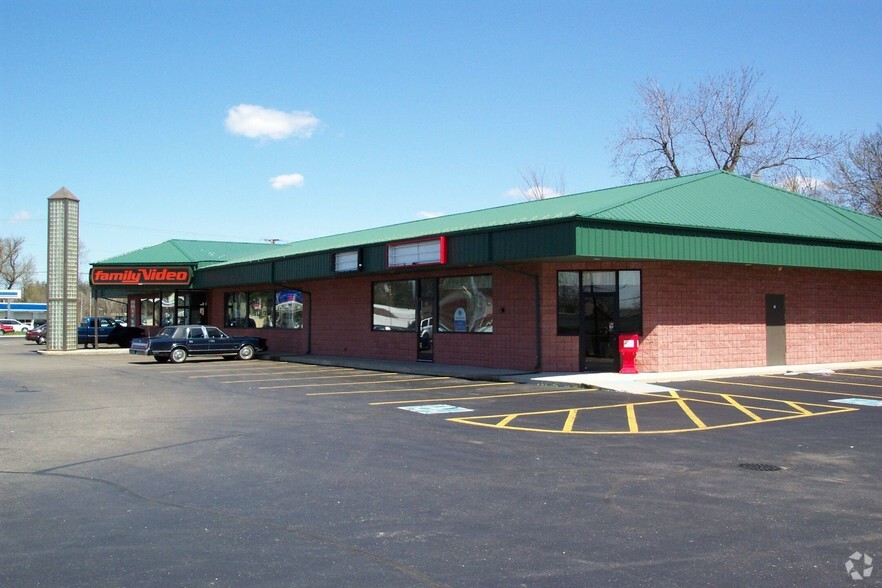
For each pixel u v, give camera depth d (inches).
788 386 735.7
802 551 239.1
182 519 276.7
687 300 863.1
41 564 229.0
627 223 726.5
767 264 840.3
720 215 845.8
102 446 419.8
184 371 973.2
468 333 961.5
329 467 362.0
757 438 439.5
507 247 772.0
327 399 639.1
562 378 778.2
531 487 321.7
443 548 243.0
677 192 890.1
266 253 1539.1
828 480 333.7
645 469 355.9
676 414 541.0
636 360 842.8
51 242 1568.7
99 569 224.7
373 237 1185.4
